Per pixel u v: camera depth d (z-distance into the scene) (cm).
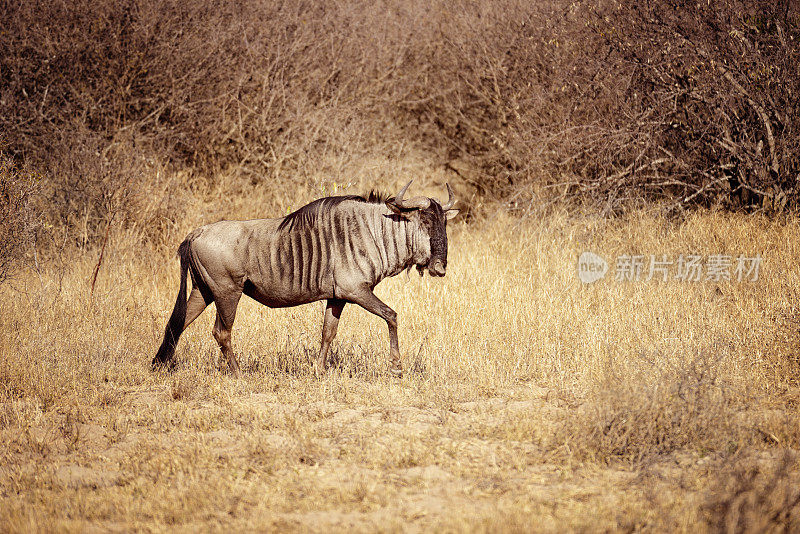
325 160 3716
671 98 3084
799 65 2872
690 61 3012
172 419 1501
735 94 2925
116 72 3575
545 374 1762
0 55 3394
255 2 3912
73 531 1000
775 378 1644
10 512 1076
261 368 1836
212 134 3734
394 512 1057
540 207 3219
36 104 3478
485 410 1523
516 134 3506
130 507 1087
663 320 2053
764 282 2316
